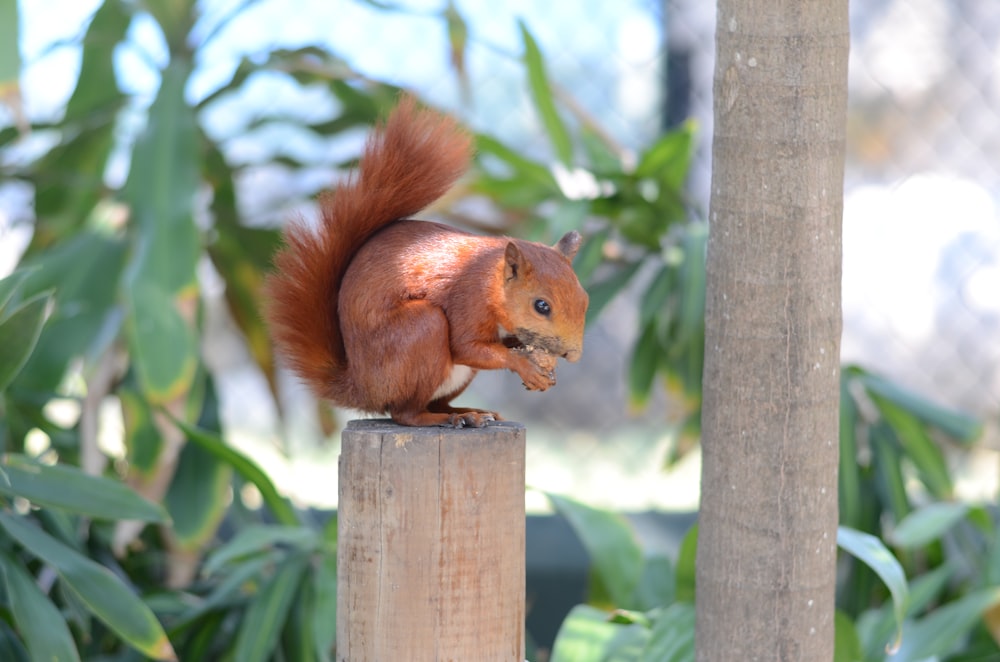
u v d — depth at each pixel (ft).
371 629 11.07
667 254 23.90
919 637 19.16
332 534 18.60
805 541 11.86
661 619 15.67
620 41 33.30
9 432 20.84
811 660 12.05
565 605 25.30
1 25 15.28
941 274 37.91
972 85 38.50
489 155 23.07
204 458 21.03
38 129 22.80
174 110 19.88
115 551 19.69
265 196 29.48
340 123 24.18
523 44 22.47
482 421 11.46
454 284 11.28
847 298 38.29
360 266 11.59
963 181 38.24
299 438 38.47
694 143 23.18
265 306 12.57
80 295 20.21
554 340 11.12
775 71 11.30
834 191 11.54
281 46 22.66
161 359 18.22
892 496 22.29
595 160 24.70
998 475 34.73
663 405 36.35
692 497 33.55
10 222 24.56
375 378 11.33
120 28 22.66
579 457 36.01
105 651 21.29
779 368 11.60
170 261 18.72
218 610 19.52
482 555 11.08
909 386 37.52
